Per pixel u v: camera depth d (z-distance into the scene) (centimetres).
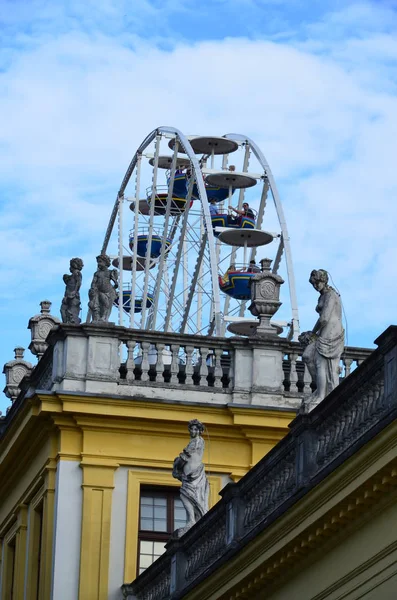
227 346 7262
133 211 11250
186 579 5938
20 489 7800
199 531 5791
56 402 7044
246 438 7175
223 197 11450
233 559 5250
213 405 7125
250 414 7138
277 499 5100
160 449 7162
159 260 10525
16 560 7769
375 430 4203
